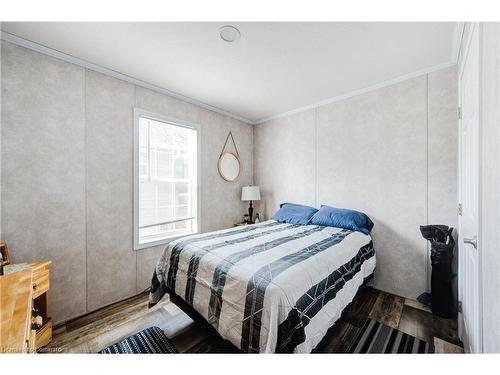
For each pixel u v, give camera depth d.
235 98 2.99
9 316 0.73
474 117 1.24
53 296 1.93
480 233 1.02
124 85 2.40
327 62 2.11
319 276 1.43
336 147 2.92
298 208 3.07
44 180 1.90
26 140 1.81
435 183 2.19
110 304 2.27
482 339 1.00
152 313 2.08
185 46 1.88
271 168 3.72
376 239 2.55
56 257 1.96
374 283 2.55
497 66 0.79
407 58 2.04
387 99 2.49
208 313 1.44
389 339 1.67
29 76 1.82
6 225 1.72
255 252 1.69
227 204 3.57
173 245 1.99
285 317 1.11
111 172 2.30
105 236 2.26
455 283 1.97
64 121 2.00
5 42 1.72
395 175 2.44
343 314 1.60
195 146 3.14
